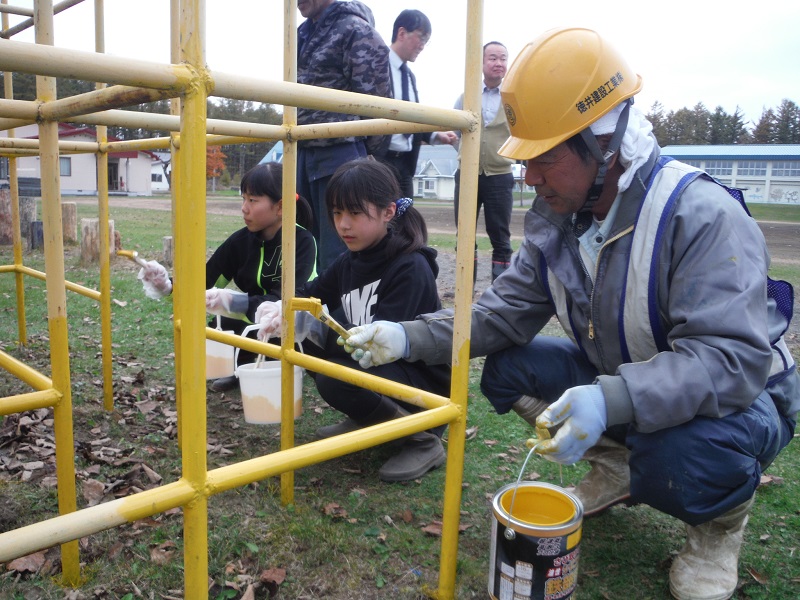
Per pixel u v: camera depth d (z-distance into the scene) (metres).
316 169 3.15
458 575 1.63
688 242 1.41
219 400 2.87
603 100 1.41
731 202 1.45
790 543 1.79
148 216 15.71
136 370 3.21
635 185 1.47
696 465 1.37
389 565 1.65
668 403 1.33
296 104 1.21
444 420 1.43
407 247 2.19
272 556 1.66
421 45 4.08
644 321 1.50
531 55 1.45
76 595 1.50
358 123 1.66
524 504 1.50
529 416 1.91
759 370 1.35
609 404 1.36
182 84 1.00
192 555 1.11
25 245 8.16
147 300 4.86
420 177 45.31
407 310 2.12
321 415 2.71
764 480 2.13
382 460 2.28
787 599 1.55
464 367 1.45
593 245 1.57
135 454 2.25
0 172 17.22
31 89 15.46
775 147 43.91
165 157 42.62
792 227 19.17
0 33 2.97
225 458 2.28
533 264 1.75
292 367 1.85
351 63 3.18
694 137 61.44
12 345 3.58
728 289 1.36
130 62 0.95
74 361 3.32
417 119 1.32
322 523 1.81
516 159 1.45
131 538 1.73
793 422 1.62
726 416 1.39
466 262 1.42
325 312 1.59
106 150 2.49
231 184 48.88
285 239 1.79
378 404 2.19
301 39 3.41
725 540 1.52
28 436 2.34
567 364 1.81
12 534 0.94
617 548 1.75
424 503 1.98
